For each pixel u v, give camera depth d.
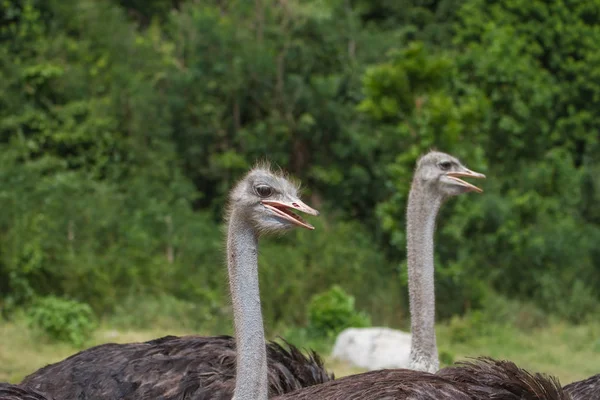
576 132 20.77
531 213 18.03
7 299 13.50
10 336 11.90
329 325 13.88
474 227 16.98
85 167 17.08
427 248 6.73
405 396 4.46
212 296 14.62
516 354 13.90
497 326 15.38
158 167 17.23
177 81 17.88
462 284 15.92
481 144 19.06
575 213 19.42
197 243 15.84
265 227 4.74
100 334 12.76
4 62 17.56
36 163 16.39
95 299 13.92
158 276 14.78
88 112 17.38
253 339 4.70
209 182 18.20
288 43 18.70
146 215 15.97
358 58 19.45
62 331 12.05
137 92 17.75
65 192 15.53
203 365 5.88
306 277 15.35
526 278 17.38
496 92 19.41
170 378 5.83
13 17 18.31
